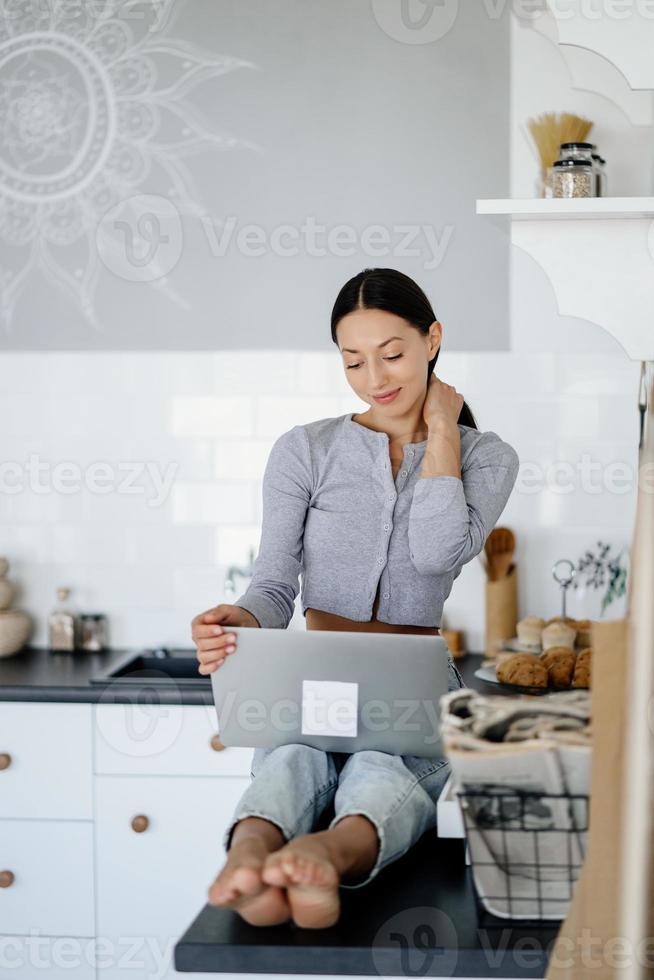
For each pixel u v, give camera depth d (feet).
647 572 3.69
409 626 6.16
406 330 6.11
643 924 3.75
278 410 10.48
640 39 6.28
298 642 5.16
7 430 10.68
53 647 10.44
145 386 10.56
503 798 4.15
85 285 10.57
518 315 10.25
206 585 10.59
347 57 10.21
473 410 10.34
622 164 9.82
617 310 6.93
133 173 10.47
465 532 5.87
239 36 10.29
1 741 9.05
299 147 10.30
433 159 10.19
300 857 4.05
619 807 3.90
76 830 9.03
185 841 8.96
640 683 3.70
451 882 4.66
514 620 10.05
